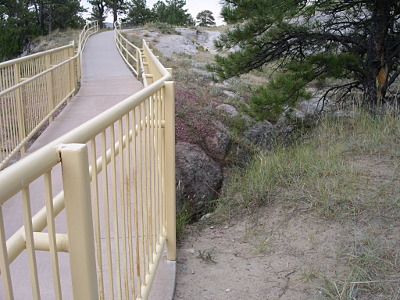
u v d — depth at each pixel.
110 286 1.87
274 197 4.50
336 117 7.70
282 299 2.91
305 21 9.62
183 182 6.98
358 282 2.78
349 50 9.35
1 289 2.53
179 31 33.53
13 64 6.20
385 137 5.65
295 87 8.37
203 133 8.99
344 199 3.99
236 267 3.41
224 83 15.22
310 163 4.98
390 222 3.55
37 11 47.34
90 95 9.59
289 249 3.55
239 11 8.55
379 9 8.88
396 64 10.30
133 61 15.59
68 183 1.31
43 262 3.00
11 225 3.69
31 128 6.27
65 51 10.27
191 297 3.02
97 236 1.67
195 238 4.11
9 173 1.06
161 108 3.04
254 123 9.52
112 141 1.90
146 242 2.58
